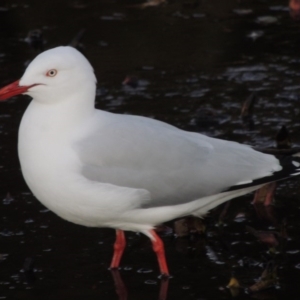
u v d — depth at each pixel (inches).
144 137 399.2
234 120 583.8
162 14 788.0
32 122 392.5
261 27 749.3
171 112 599.2
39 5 805.9
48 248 438.3
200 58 692.7
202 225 450.9
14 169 524.4
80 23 765.3
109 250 437.7
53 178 387.9
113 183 392.5
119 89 640.4
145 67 679.1
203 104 611.2
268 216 467.2
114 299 388.8
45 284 402.9
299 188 496.7
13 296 391.9
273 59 685.3
